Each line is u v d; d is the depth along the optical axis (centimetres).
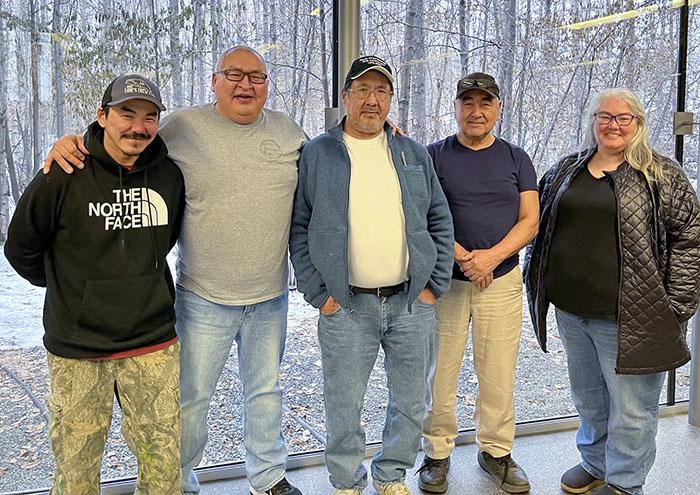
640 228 217
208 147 204
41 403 249
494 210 239
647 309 217
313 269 219
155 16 246
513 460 268
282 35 264
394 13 278
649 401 228
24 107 235
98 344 187
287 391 282
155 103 181
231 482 261
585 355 242
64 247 185
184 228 209
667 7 315
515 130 302
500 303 249
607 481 239
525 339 320
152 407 196
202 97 255
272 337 229
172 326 200
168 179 198
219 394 271
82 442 191
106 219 185
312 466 274
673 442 298
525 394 318
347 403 228
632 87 316
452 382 257
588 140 237
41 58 235
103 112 186
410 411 234
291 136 221
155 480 200
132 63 245
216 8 254
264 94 208
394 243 219
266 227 212
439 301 253
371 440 289
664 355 219
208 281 213
